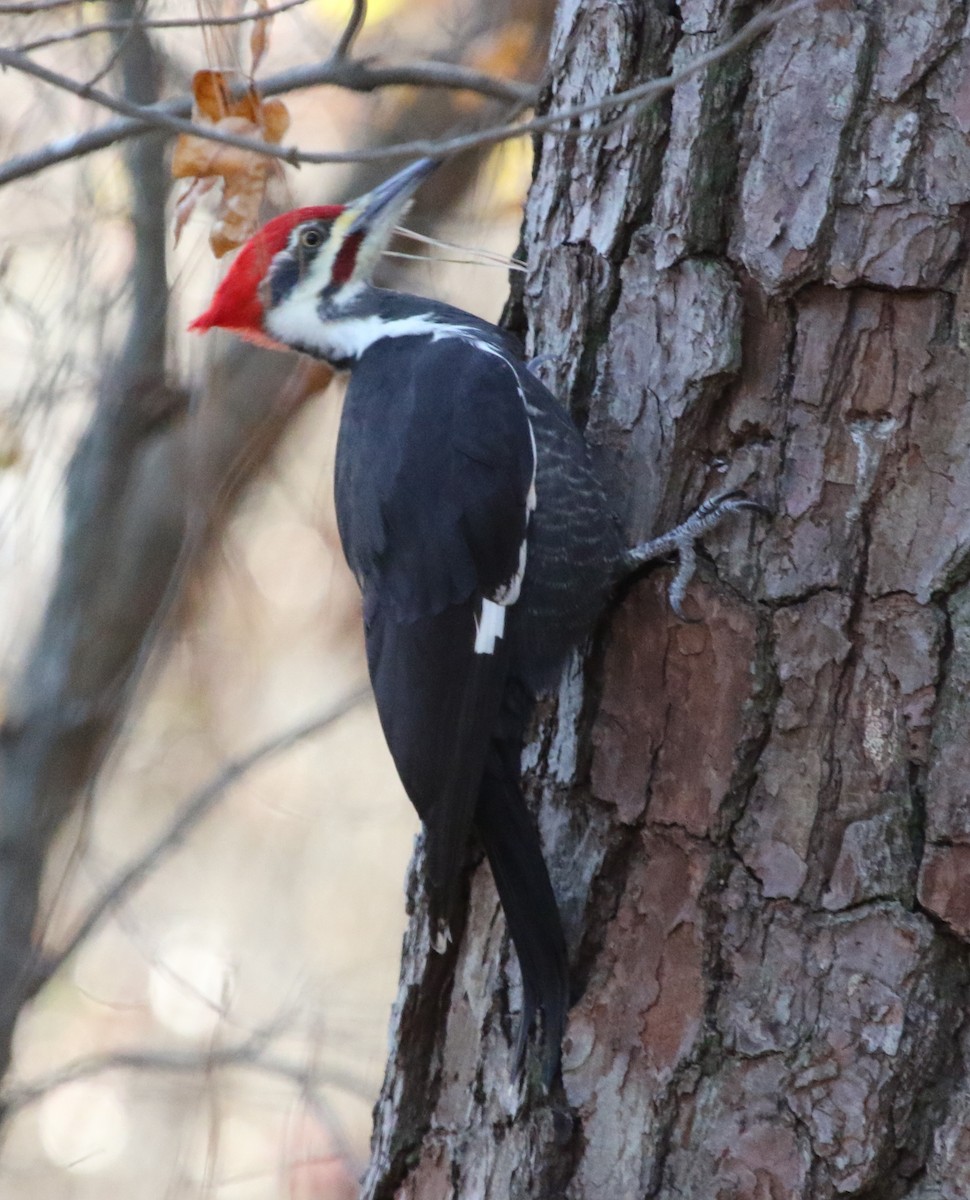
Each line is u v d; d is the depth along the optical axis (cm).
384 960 1645
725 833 683
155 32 1135
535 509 768
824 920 659
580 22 771
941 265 665
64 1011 1531
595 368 766
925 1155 634
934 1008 639
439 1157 760
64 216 1174
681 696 705
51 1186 1467
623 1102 686
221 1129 1194
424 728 777
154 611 1273
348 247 919
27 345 1159
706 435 721
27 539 1162
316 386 1170
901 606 662
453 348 838
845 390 681
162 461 1225
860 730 664
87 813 1145
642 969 693
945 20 670
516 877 721
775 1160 650
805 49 694
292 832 1680
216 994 1491
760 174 702
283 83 992
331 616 1493
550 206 796
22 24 1119
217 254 885
